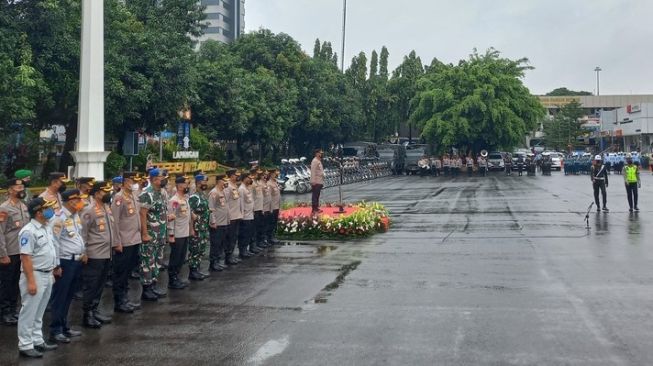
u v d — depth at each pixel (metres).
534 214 19.59
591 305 8.32
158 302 9.26
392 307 8.45
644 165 52.19
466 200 25.48
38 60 18.06
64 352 6.93
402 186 36.72
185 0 29.14
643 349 6.47
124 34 22.12
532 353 6.41
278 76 46.72
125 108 21.52
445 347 6.67
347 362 6.26
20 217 8.25
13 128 18.69
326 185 37.06
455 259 12.03
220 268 11.72
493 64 53.09
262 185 14.01
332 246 14.21
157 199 9.50
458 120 50.50
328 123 51.31
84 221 7.98
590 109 110.00
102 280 8.15
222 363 6.37
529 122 53.72
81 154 14.16
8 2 17.81
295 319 7.99
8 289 8.22
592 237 14.45
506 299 8.75
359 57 66.62
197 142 34.59
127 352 6.85
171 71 23.27
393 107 66.69
